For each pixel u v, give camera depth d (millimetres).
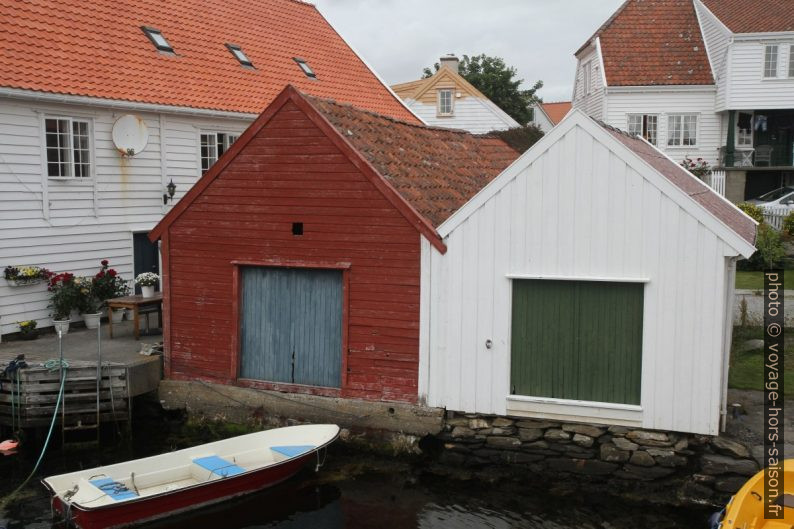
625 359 10562
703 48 31859
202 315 12930
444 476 11164
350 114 13133
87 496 9656
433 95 36906
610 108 31375
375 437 11789
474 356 11242
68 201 16141
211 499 10203
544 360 10969
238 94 19922
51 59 15992
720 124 31094
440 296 11344
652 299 10305
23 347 14258
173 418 13305
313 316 12273
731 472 9891
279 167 12188
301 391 12297
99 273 16266
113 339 15016
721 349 10039
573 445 10844
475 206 11031
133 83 17359
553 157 10641
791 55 29406
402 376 11672
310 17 26938
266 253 12398
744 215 13844
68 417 12406
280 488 10820
